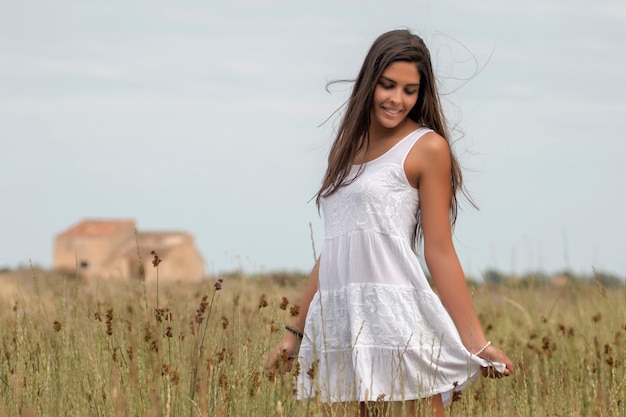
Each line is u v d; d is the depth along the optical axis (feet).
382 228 14.52
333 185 15.19
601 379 18.90
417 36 15.02
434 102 15.12
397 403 14.38
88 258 215.51
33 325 20.04
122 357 17.12
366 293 14.47
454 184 15.37
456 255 14.55
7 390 17.61
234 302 19.52
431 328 14.32
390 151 14.78
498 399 18.83
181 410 15.75
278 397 16.46
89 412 16.21
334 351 14.85
